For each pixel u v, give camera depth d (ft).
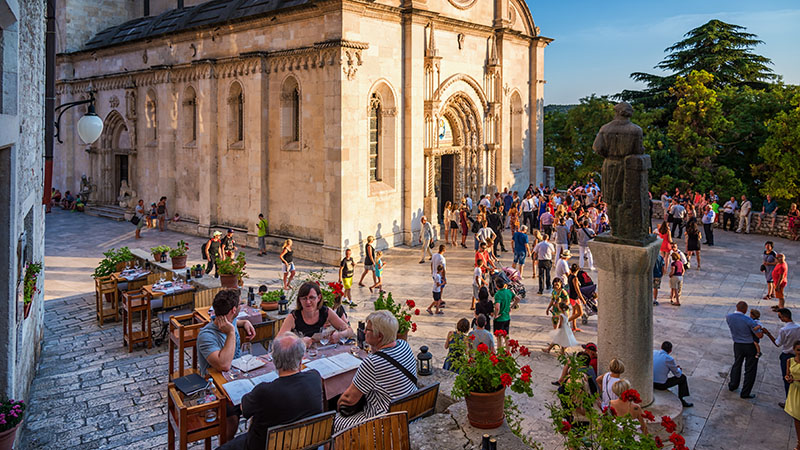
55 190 134.51
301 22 79.61
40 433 30.55
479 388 21.95
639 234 31.99
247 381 24.50
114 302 52.49
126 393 35.81
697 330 51.34
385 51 82.23
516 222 86.07
